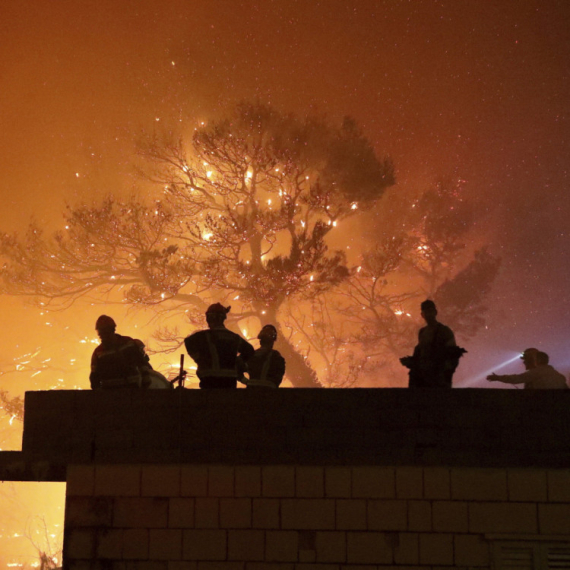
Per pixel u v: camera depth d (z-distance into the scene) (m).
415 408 6.18
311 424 6.23
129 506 6.25
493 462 6.05
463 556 5.91
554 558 5.88
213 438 6.30
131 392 6.46
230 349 6.73
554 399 6.15
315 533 6.05
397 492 6.05
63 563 6.20
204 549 6.12
